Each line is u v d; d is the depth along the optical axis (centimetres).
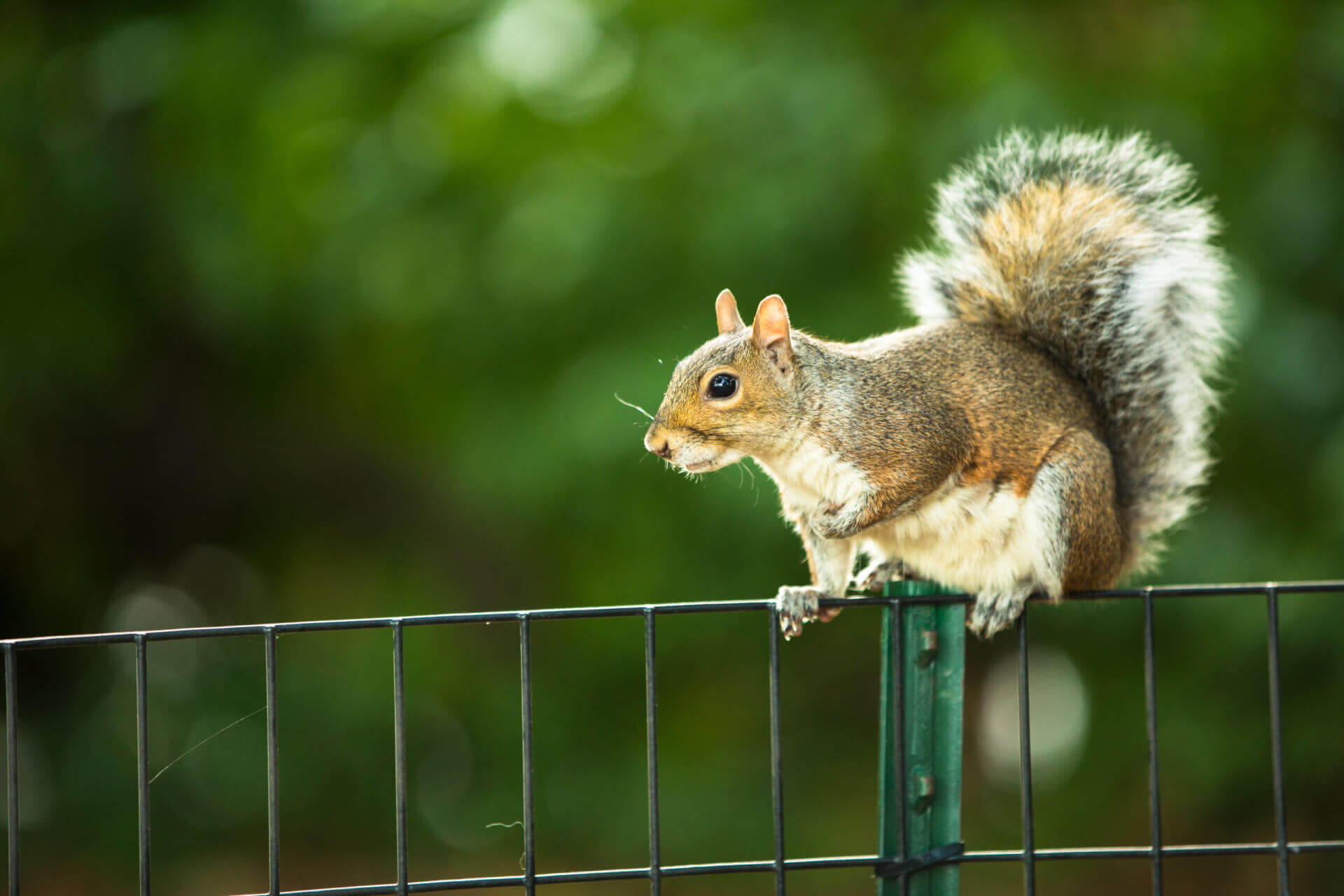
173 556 1925
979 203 814
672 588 1580
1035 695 1764
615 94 1510
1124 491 781
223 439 1908
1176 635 1495
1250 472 1421
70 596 1856
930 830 616
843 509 732
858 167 1402
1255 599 1388
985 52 1408
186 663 1855
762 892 1622
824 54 1461
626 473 1439
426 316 1538
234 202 1552
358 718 1780
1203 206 797
